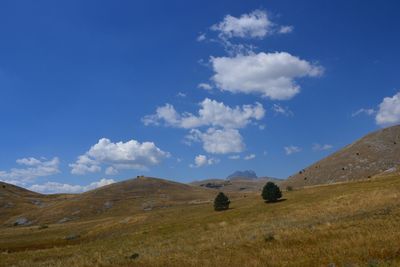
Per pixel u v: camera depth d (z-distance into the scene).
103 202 171.00
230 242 33.53
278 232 34.03
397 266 18.69
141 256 31.72
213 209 86.50
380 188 64.12
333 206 56.88
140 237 60.50
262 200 83.94
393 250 21.61
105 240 64.00
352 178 143.12
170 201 171.25
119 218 99.94
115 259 31.58
